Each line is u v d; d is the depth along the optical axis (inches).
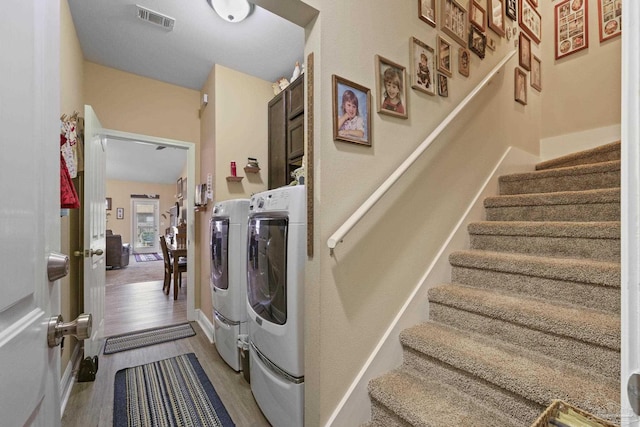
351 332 55.1
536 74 117.5
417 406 48.3
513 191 93.1
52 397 24.9
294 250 58.1
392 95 62.4
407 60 66.1
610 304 50.6
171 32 100.1
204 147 135.4
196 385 83.3
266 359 67.7
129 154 268.4
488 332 58.0
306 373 54.0
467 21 82.5
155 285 208.7
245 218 92.0
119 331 123.0
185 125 139.7
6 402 17.3
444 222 75.3
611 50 105.5
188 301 137.3
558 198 73.7
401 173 58.0
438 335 59.1
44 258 23.2
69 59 88.3
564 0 116.3
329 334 52.0
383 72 60.9
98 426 67.0
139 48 109.3
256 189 129.3
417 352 59.2
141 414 70.9
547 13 120.9
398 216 64.1
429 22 70.8
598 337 43.9
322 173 51.5
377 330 59.0
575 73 113.1
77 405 74.4
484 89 89.8
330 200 52.4
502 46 98.0
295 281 57.5
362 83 57.4
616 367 42.8
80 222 100.0
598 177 77.3
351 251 55.5
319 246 51.1
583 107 111.0
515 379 43.9
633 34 16.6
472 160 85.2
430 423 44.5
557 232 64.8
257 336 71.5
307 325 53.8
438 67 73.0
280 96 113.7
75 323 25.1
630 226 16.4
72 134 78.1
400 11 64.9
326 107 52.1
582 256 61.7
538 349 51.0
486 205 88.2
